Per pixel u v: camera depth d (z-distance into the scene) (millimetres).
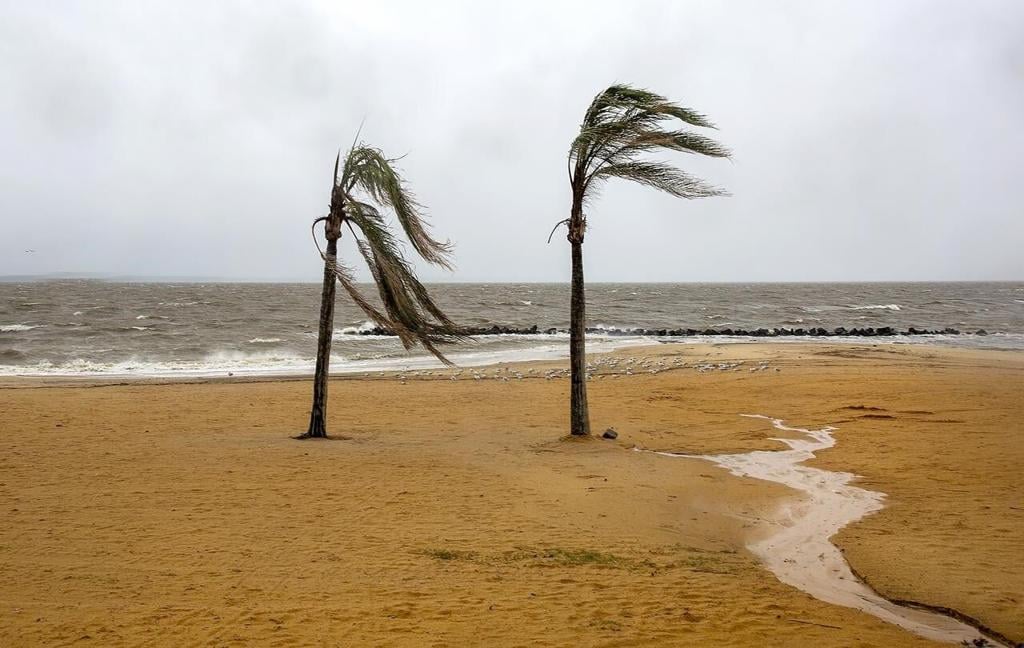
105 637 4387
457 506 7801
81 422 13594
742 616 4820
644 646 4309
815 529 7199
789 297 111562
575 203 11742
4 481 8727
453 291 155500
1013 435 11664
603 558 6121
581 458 10500
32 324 48531
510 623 4652
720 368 23812
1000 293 131250
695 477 9367
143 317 57000
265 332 44969
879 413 14102
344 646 4270
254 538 6570
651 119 11102
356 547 6336
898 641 4461
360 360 30594
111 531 6734
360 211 11961
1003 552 6234
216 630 4500
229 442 11727
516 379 22344
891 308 77688
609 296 115062
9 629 4492
